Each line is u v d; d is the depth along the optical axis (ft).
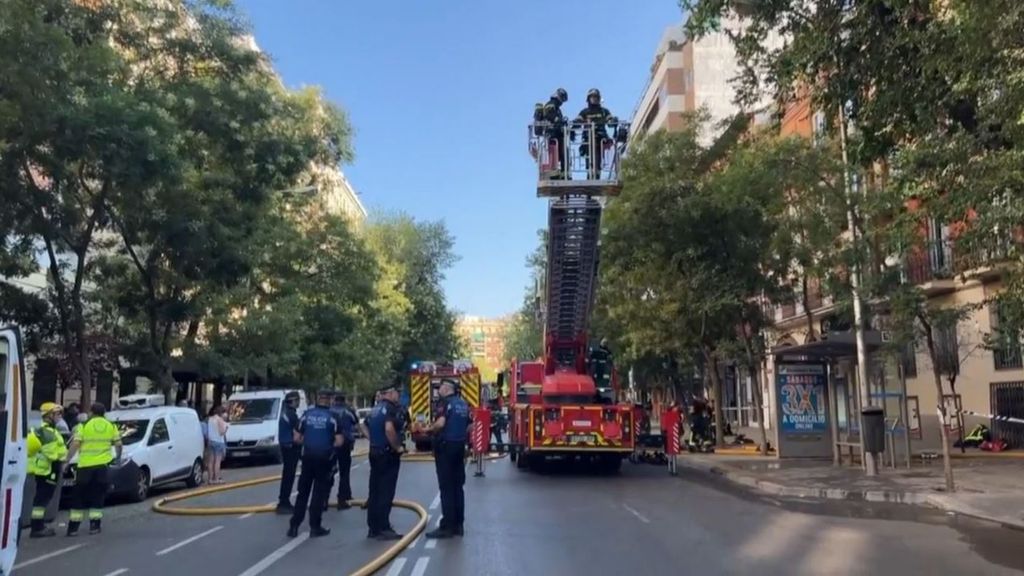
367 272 124.67
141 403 80.89
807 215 71.97
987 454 77.25
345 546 36.81
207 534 41.04
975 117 34.24
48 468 42.39
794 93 42.70
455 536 38.70
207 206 71.41
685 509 48.32
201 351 91.61
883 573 30.66
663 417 71.15
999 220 32.53
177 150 61.31
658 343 92.68
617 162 61.16
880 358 67.41
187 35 69.00
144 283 81.05
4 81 48.47
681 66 179.42
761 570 31.22
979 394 87.45
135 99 55.93
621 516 45.42
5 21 46.44
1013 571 30.99
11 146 53.98
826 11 37.47
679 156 83.56
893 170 46.24
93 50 55.26
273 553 35.42
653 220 80.23
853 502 51.21
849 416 71.97
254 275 96.48
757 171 68.64
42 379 92.89
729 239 79.56
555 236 64.75
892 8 35.09
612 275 89.35
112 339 84.53
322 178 115.55
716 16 40.47
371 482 38.91
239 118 67.72
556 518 44.65
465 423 39.55
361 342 136.67
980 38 29.84
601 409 67.67
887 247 44.86
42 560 35.12
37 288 89.56
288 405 49.06
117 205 67.72
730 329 89.40
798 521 43.55
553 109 61.26
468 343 305.94
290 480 48.49
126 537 40.91
